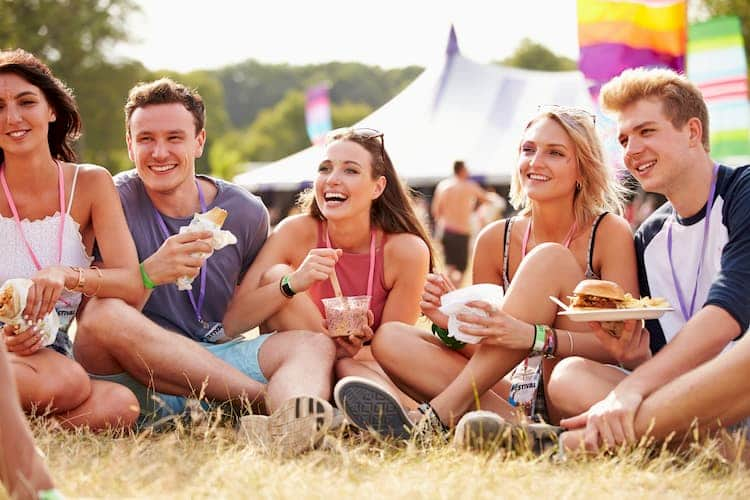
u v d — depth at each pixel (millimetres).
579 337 3670
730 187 3609
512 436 3250
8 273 3914
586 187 4031
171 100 4281
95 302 3867
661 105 3654
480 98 16438
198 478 2789
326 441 3244
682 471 2930
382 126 16547
